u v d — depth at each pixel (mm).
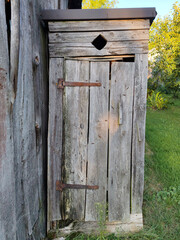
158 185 2926
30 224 1585
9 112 1166
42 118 1980
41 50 1934
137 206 2139
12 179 1208
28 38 1550
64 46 1938
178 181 2893
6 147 1129
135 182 2098
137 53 1937
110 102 1993
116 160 2068
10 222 1180
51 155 2031
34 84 1717
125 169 2082
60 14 1862
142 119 2008
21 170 1421
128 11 1846
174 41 9445
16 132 1327
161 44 9812
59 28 1917
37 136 1810
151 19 1911
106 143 2045
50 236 2082
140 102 1987
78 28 1916
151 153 3967
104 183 2098
